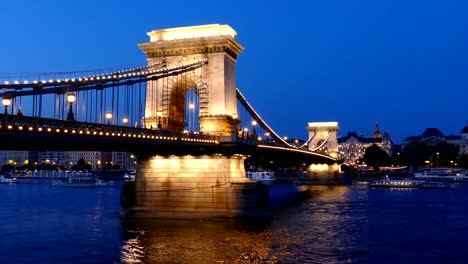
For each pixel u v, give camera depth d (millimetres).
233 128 57906
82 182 153625
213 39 59688
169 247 41875
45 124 30047
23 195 103562
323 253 40312
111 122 41312
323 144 146375
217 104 59656
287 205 78562
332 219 59594
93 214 63750
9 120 27547
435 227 54156
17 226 53812
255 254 39469
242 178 58531
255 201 56531
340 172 153750
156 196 58312
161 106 60625
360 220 59031
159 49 61750
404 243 44812
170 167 58125
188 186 57281
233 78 63062
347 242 44875
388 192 112375
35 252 40500
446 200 88688
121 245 42781
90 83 36031
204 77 60156
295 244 43531
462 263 37625
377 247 42906
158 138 43125
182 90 64000
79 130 32719
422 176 172625
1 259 38156
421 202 84062
